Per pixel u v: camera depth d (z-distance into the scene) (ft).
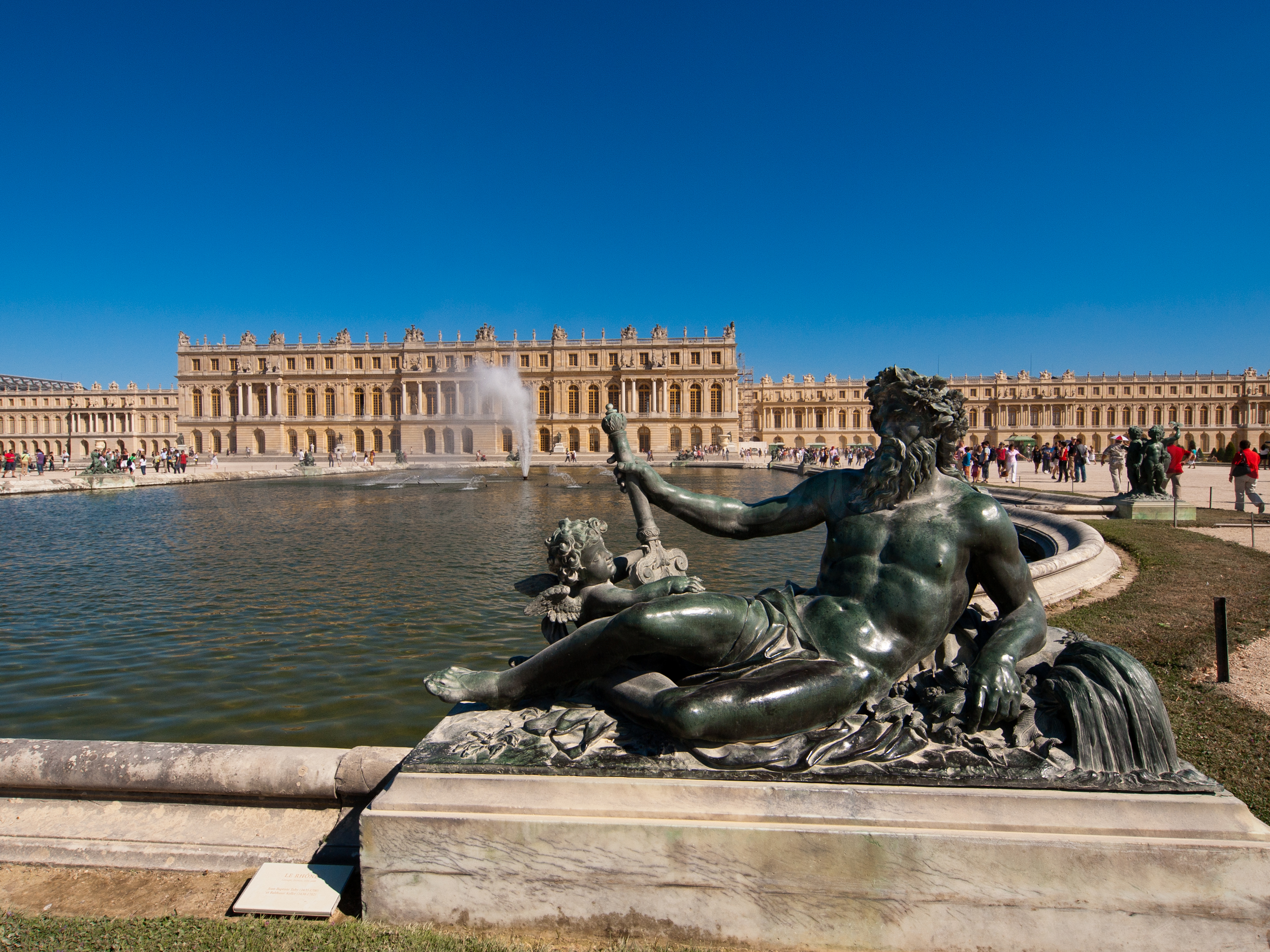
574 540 11.13
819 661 9.37
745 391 416.05
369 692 25.40
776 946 8.61
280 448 353.10
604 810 8.87
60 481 125.70
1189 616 25.81
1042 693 9.64
